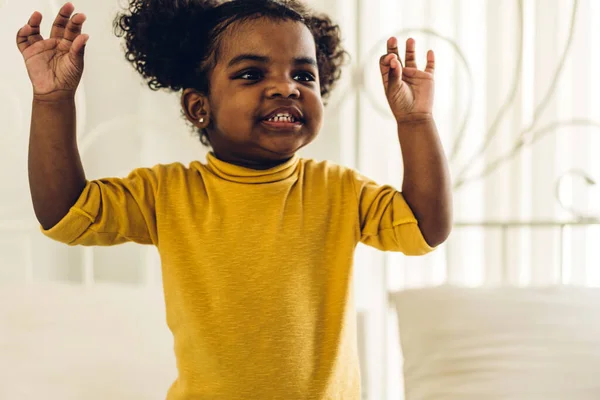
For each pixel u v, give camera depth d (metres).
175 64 0.95
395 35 1.50
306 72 0.84
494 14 1.51
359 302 1.54
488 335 1.15
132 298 1.28
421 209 0.83
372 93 1.51
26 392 1.12
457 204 1.56
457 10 1.51
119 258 1.45
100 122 1.41
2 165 1.36
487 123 1.52
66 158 0.77
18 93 1.36
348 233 0.86
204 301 0.82
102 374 1.16
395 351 1.54
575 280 1.56
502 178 1.54
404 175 0.85
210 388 0.80
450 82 1.52
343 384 0.83
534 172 1.54
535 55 1.51
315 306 0.83
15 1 1.34
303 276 0.83
